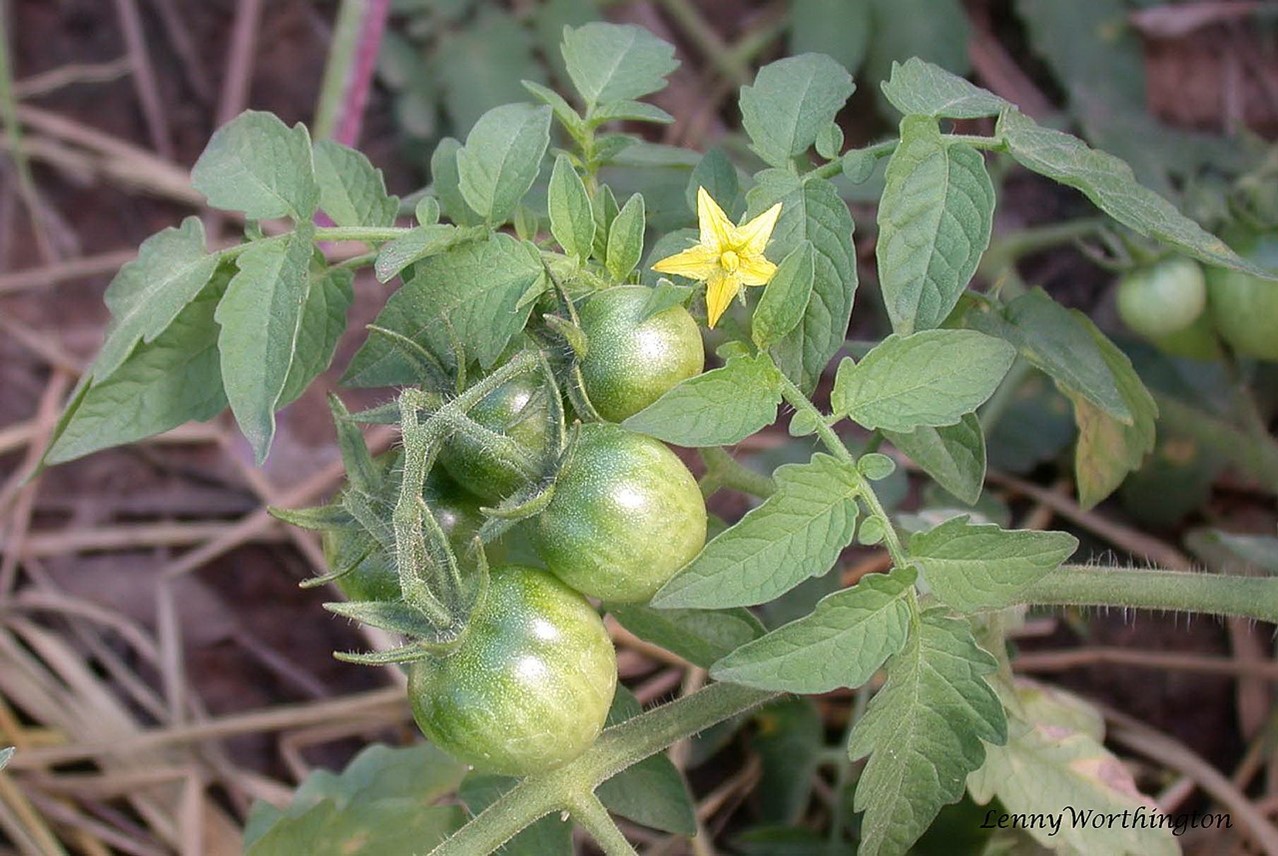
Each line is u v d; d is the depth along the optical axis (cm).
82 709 50
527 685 30
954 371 30
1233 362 46
